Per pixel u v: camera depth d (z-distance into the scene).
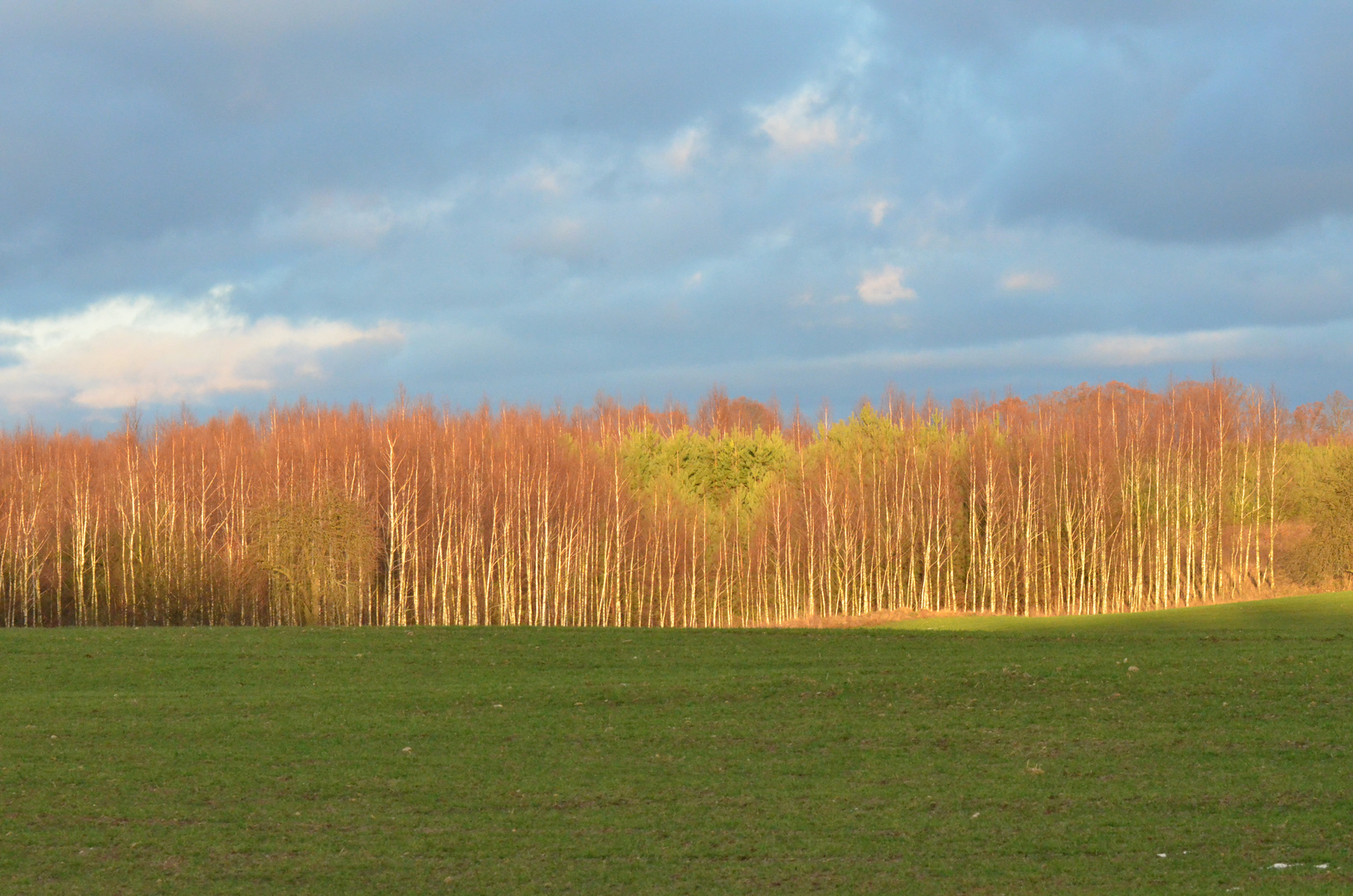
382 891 16.58
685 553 82.25
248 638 42.91
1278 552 81.50
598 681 33.50
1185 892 15.38
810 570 78.19
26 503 79.88
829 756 24.22
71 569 76.19
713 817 20.03
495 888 16.64
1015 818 19.41
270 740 26.20
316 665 37.19
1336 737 23.64
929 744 24.91
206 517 80.00
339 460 82.31
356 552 68.06
